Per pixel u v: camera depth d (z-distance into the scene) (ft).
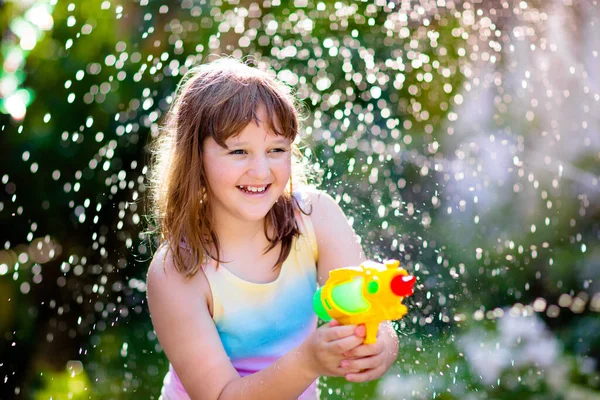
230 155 4.89
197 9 12.15
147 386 9.73
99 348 10.62
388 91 11.66
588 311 10.07
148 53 11.98
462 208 10.62
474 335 8.98
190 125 5.04
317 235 5.42
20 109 11.68
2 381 10.55
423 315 8.64
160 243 5.44
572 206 10.73
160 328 5.03
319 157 10.20
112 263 11.45
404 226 9.69
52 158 11.68
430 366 8.36
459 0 11.43
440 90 11.50
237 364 5.17
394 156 10.98
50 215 11.68
